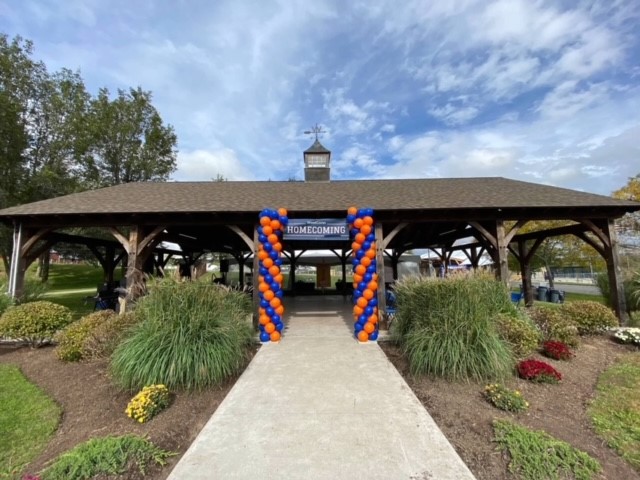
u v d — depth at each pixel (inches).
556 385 151.2
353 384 148.3
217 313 167.3
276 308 233.1
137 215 267.3
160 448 102.1
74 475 85.7
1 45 597.6
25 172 592.1
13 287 263.9
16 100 592.7
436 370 155.8
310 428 109.9
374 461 91.7
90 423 120.7
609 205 258.2
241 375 160.9
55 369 176.1
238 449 98.0
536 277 1087.0
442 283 179.0
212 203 276.4
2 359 197.5
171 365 141.1
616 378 161.2
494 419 117.6
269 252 236.4
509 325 183.0
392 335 215.6
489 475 88.7
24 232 276.5
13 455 102.6
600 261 504.4
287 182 396.8
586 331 239.3
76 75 726.5
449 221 273.7
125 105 764.0
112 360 157.1
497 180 382.0
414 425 111.6
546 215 273.4
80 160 715.4
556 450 96.3
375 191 327.9
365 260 235.6
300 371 166.2
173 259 528.7
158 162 813.9
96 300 367.2
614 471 93.3
